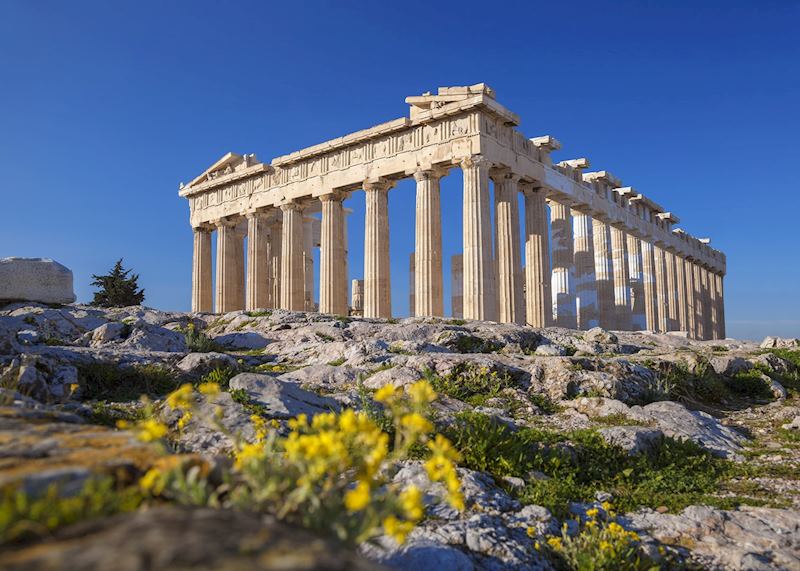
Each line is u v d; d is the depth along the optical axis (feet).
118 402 36.04
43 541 7.14
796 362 72.74
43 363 37.14
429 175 108.88
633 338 94.43
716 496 29.45
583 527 24.40
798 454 37.91
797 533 24.62
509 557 20.67
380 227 116.57
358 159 119.85
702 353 69.51
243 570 5.84
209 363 43.75
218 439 26.30
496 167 108.58
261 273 141.59
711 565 22.25
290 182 132.98
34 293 71.51
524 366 51.47
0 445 11.31
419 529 21.57
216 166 151.12
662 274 169.78
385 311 114.42
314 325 69.87
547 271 116.26
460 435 30.60
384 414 32.32
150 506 9.59
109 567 5.85
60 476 9.36
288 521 9.93
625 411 43.21
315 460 10.12
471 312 98.84
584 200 130.62
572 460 32.04
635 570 21.13
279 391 33.40
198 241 158.81
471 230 100.53
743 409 55.01
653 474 31.86
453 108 103.45
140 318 74.28
